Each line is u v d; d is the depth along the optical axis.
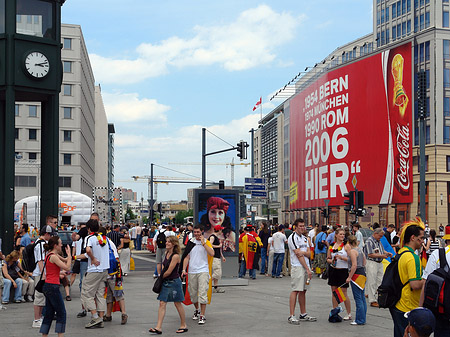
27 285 14.85
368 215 60.31
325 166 67.56
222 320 11.90
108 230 22.84
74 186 78.94
